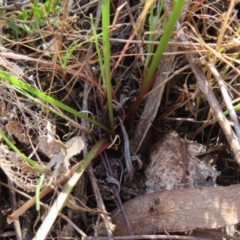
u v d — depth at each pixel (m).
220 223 0.16
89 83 0.19
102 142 0.19
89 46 0.19
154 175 0.19
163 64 0.17
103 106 0.19
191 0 0.18
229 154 0.19
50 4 0.19
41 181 0.15
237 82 0.19
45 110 0.19
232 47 0.17
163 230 0.17
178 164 0.19
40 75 0.21
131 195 0.18
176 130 0.20
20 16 0.20
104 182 0.18
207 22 0.20
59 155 0.17
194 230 0.17
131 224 0.17
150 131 0.20
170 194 0.17
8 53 0.18
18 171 0.17
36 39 0.19
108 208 0.18
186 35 0.17
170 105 0.20
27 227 0.18
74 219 0.18
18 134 0.18
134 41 0.18
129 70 0.20
